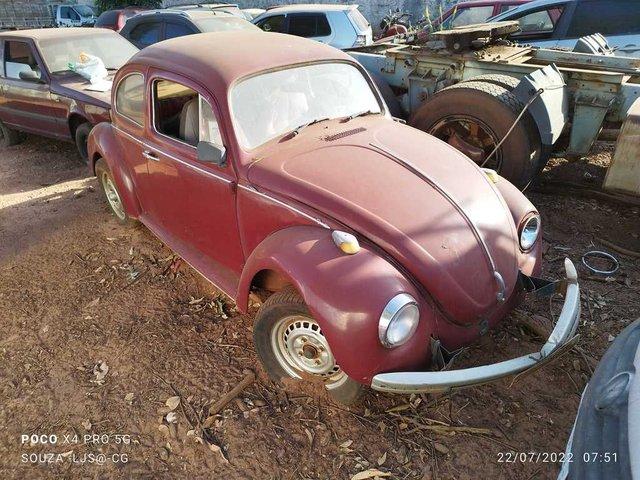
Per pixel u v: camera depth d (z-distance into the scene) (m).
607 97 4.71
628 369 1.93
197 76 3.18
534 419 2.75
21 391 3.18
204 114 3.19
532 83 4.38
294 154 3.03
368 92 3.83
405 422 2.78
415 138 3.38
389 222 2.58
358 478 2.51
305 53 3.52
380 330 2.28
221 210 3.24
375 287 2.31
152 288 4.11
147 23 9.46
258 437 2.76
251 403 2.97
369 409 2.87
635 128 3.93
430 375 2.29
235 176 3.04
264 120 3.16
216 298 3.92
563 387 2.93
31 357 3.45
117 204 5.01
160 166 3.68
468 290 2.59
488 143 4.82
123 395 3.09
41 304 4.02
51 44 7.11
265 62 3.27
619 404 1.80
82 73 6.76
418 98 5.84
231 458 2.67
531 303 3.57
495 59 5.17
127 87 3.95
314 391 2.96
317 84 3.49
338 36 9.90
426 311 2.47
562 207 5.05
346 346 2.32
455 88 4.74
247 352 3.36
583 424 1.85
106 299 4.01
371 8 17.17
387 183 2.82
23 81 7.19
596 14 7.09
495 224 2.84
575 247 4.36
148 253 4.61
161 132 3.67
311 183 2.78
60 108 6.73
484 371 2.31
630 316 3.46
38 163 7.43
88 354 3.44
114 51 7.50
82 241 4.92
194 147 3.32
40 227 5.29
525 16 7.73
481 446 2.63
